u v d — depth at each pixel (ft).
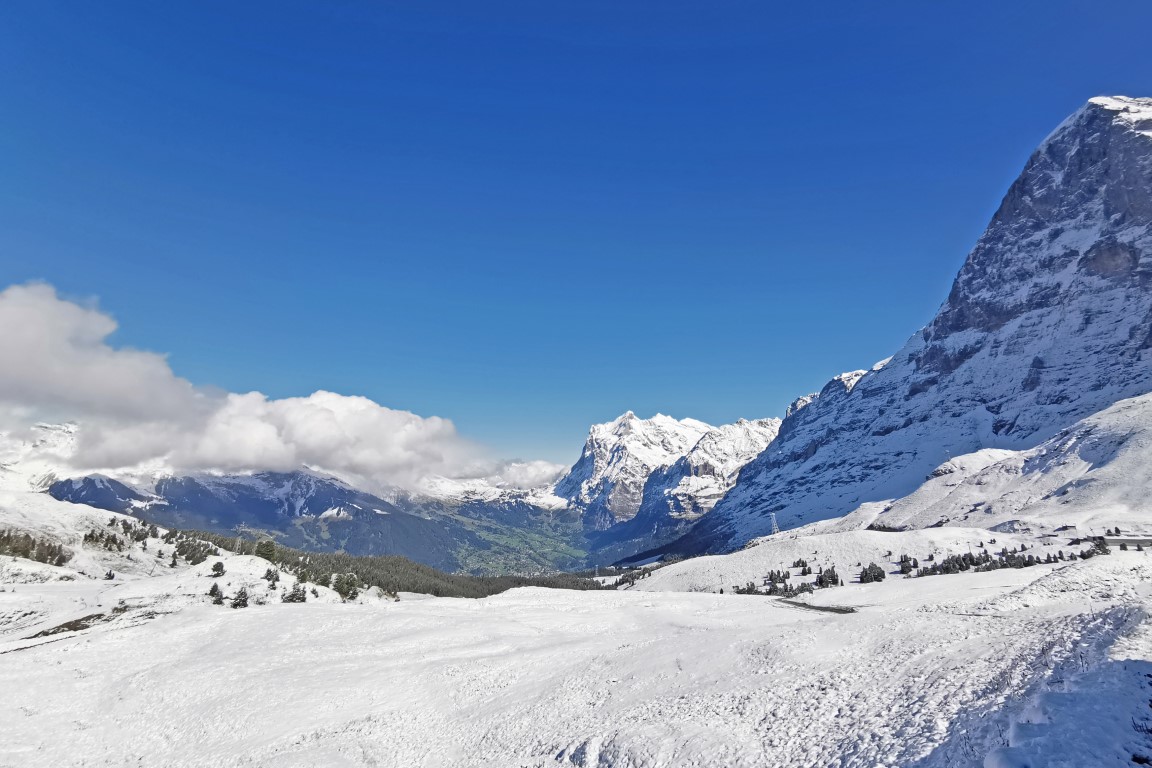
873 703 97.19
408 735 162.81
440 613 366.02
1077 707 63.10
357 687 210.59
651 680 153.48
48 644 280.72
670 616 336.29
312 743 168.25
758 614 318.45
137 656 266.77
